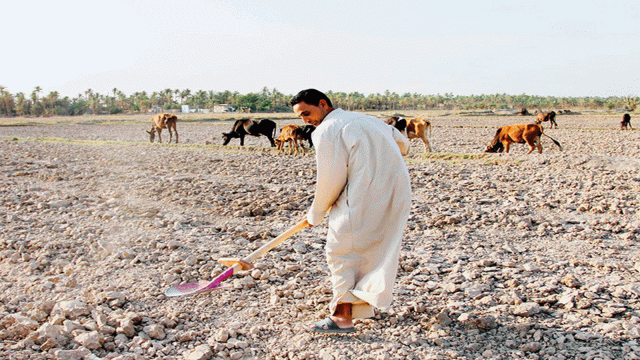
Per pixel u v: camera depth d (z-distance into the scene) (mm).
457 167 12758
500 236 6281
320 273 4832
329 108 3441
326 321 3486
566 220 7023
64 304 3902
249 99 137625
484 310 3928
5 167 12719
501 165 12938
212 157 16094
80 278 4684
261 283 4578
